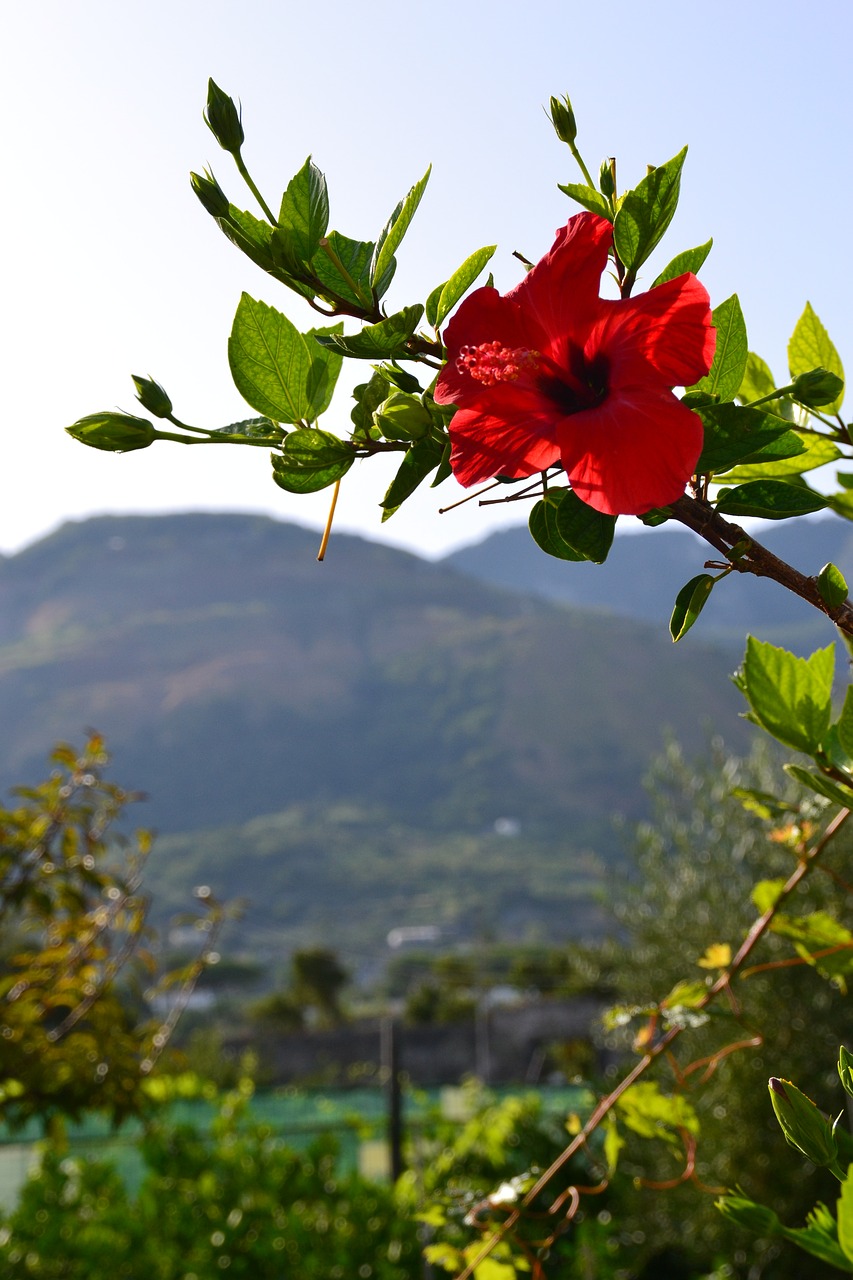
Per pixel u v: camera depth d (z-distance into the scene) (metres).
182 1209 7.59
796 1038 6.12
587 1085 1.75
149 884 101.75
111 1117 4.11
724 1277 6.08
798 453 0.91
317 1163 8.41
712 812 7.16
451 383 0.83
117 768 152.12
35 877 3.71
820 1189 6.04
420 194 0.85
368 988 50.38
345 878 110.00
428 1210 1.74
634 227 0.87
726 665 175.75
